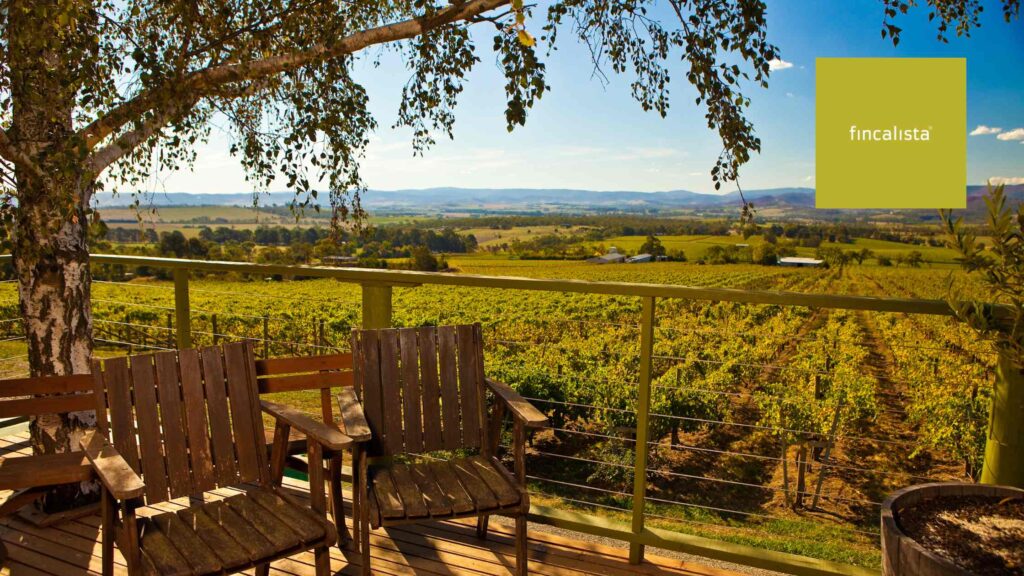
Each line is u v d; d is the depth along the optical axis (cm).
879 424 967
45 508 266
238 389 215
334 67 311
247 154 346
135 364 200
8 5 213
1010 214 167
